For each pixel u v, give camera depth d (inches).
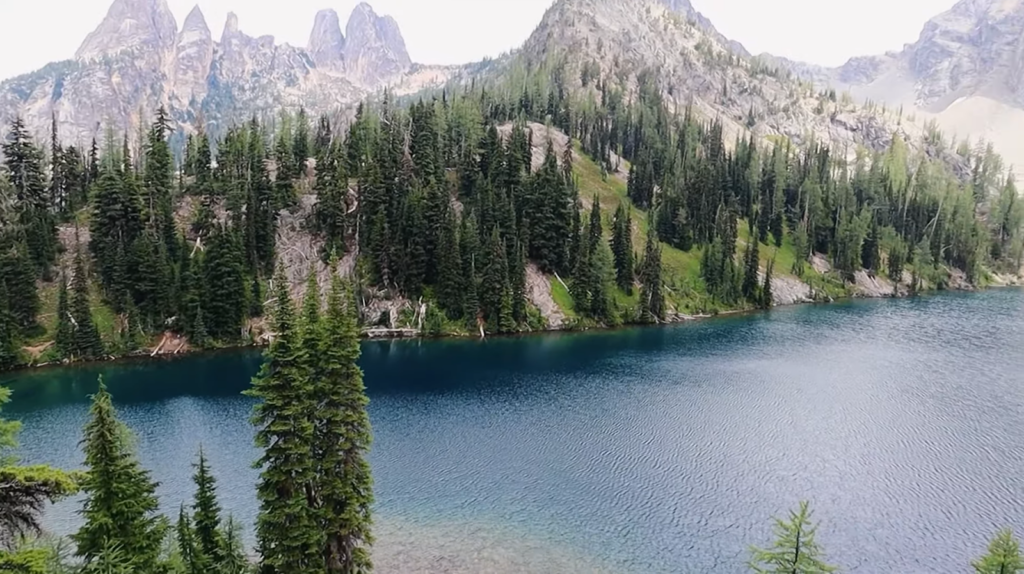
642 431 2760.8
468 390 3464.6
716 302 6136.8
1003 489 2151.8
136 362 4104.3
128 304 4333.2
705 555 1710.1
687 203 7091.5
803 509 1103.0
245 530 1838.1
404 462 2389.3
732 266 6318.9
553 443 2605.8
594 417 2965.1
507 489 2139.5
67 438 2694.4
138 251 4399.6
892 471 2306.8
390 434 2716.5
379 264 5068.9
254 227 5004.9
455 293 5054.1
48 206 5017.2
